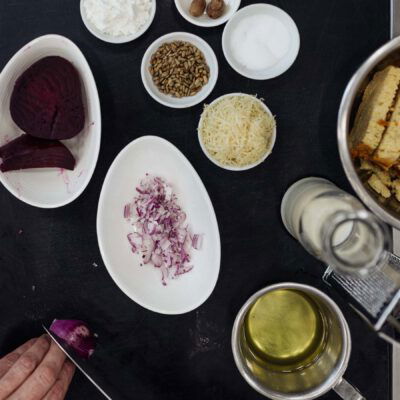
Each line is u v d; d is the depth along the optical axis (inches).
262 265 38.7
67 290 39.1
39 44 35.5
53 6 38.0
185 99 38.2
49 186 37.7
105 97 38.2
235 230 38.6
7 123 36.9
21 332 39.3
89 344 38.8
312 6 37.8
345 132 30.5
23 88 35.9
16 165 36.3
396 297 29.2
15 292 39.2
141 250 38.5
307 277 38.7
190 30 38.1
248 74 37.4
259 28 37.2
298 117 38.0
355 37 37.8
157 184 38.3
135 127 38.3
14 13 38.1
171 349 39.3
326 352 37.3
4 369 37.5
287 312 38.6
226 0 37.7
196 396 39.3
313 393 35.5
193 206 38.3
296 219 34.0
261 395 39.3
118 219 38.3
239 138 35.9
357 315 36.9
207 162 38.4
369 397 38.9
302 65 38.0
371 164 35.2
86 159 37.2
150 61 37.7
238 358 35.4
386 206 34.6
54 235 39.0
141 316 39.3
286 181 38.2
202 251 38.2
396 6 37.3
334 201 30.4
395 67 33.0
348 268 28.0
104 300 39.2
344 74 37.9
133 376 39.4
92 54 38.2
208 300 39.0
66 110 36.0
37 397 36.6
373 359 38.9
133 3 36.0
